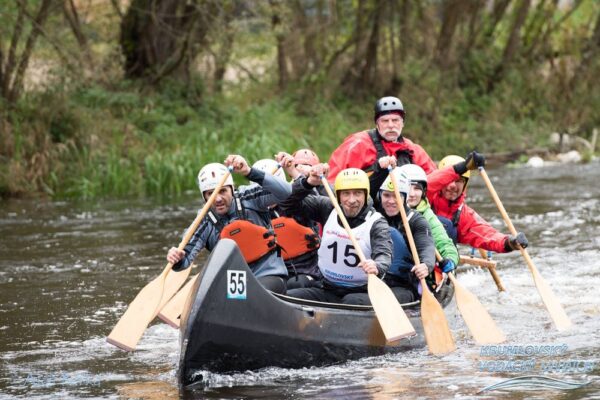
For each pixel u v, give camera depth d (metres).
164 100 27.98
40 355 8.44
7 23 23.44
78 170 22.77
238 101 31.27
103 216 18.31
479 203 19.02
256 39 29.72
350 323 7.98
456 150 31.62
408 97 33.16
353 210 8.35
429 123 32.56
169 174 22.55
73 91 25.14
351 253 8.40
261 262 8.30
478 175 25.52
